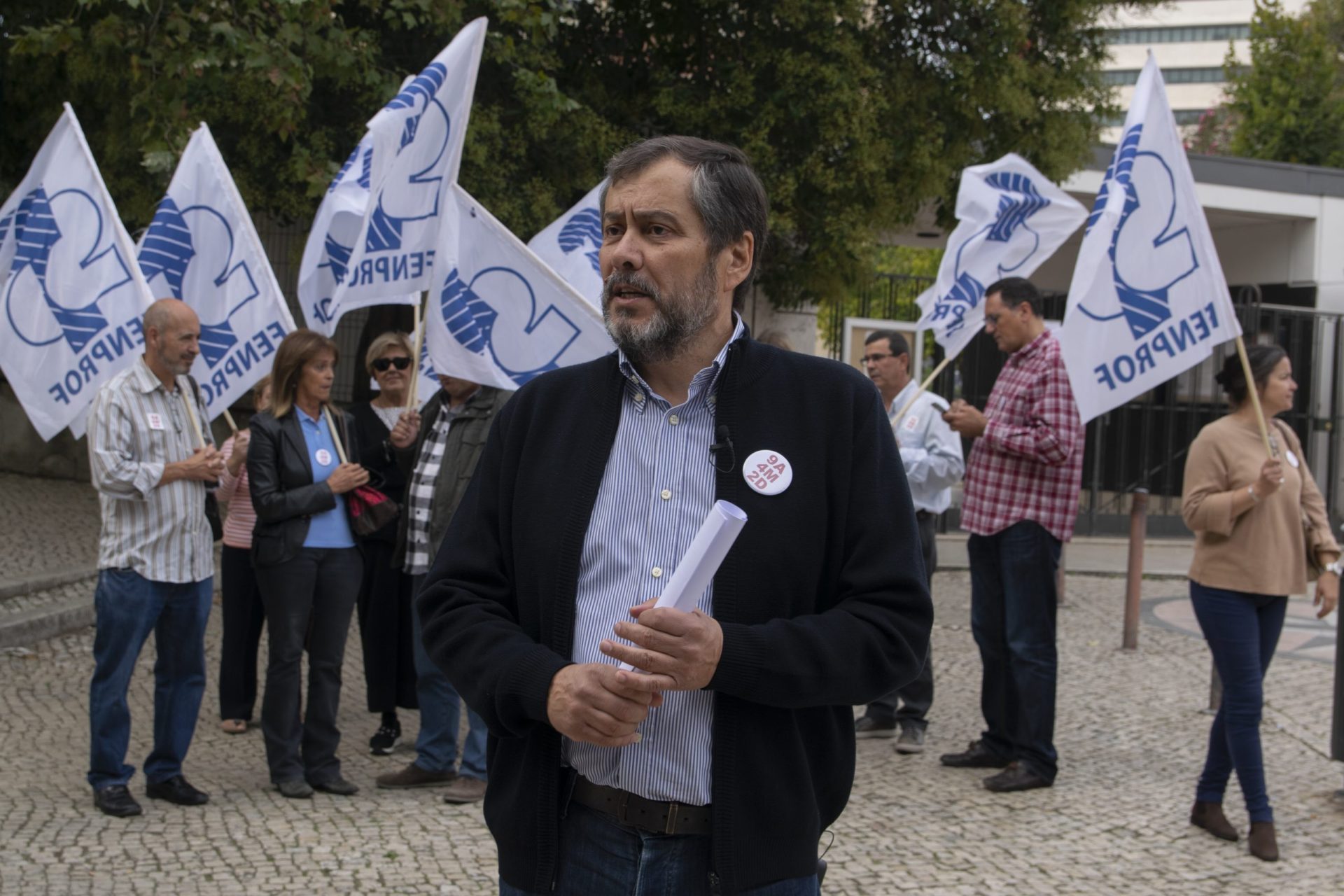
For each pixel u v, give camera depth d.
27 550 9.61
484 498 2.20
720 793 1.95
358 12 10.00
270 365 5.80
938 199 12.59
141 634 4.84
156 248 5.68
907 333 13.62
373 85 9.26
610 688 1.82
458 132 5.25
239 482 6.06
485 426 5.23
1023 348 5.61
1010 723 5.71
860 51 11.05
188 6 8.62
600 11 11.32
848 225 11.18
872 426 2.09
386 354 6.05
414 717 6.65
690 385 2.09
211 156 5.82
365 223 5.15
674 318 2.01
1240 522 4.73
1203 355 5.09
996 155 12.36
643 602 2.00
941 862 4.56
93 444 4.72
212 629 8.45
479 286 5.21
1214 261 5.11
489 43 9.26
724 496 2.00
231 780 5.40
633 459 2.08
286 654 5.18
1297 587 4.75
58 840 4.51
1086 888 4.35
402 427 5.77
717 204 2.02
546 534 2.07
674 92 10.93
